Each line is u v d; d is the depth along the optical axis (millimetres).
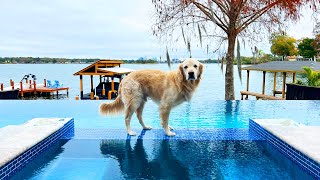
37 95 27156
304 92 12172
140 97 5691
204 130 6230
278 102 10422
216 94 22594
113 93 20391
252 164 4277
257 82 35656
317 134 4648
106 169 4086
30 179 3729
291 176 3850
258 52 11477
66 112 8633
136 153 4762
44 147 4727
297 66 17781
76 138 5602
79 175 3885
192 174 3930
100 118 7621
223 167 4164
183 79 5324
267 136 5234
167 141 5398
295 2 9219
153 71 5719
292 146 4188
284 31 10758
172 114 8195
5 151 3799
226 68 11047
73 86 35000
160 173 3955
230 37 10680
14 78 46938
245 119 7496
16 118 7840
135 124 6832
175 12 10281
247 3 10031
